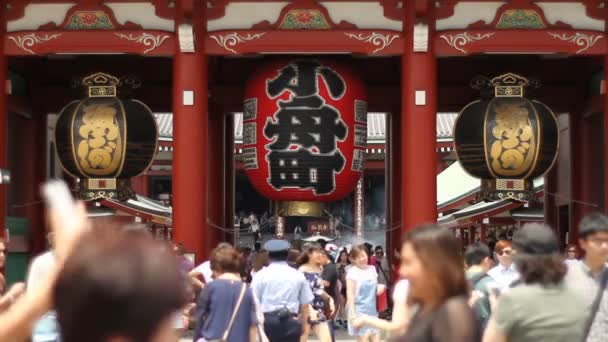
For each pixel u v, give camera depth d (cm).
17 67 2720
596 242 912
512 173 2373
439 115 5662
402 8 2272
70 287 273
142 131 2398
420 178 2217
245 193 7038
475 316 575
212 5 2273
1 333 355
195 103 2245
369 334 1675
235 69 2839
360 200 6278
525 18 2259
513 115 2356
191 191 2227
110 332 272
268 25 2272
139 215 3016
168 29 2273
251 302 1230
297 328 1454
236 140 5162
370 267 1711
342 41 2264
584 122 2772
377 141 5644
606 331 687
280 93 2317
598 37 2261
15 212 2783
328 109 2309
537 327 682
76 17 2275
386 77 2877
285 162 2306
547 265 691
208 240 2848
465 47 2252
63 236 305
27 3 2278
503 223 3784
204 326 1222
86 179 2409
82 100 2408
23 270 2734
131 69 2848
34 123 2827
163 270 278
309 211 2359
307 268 1698
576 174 2800
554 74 2803
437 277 593
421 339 571
